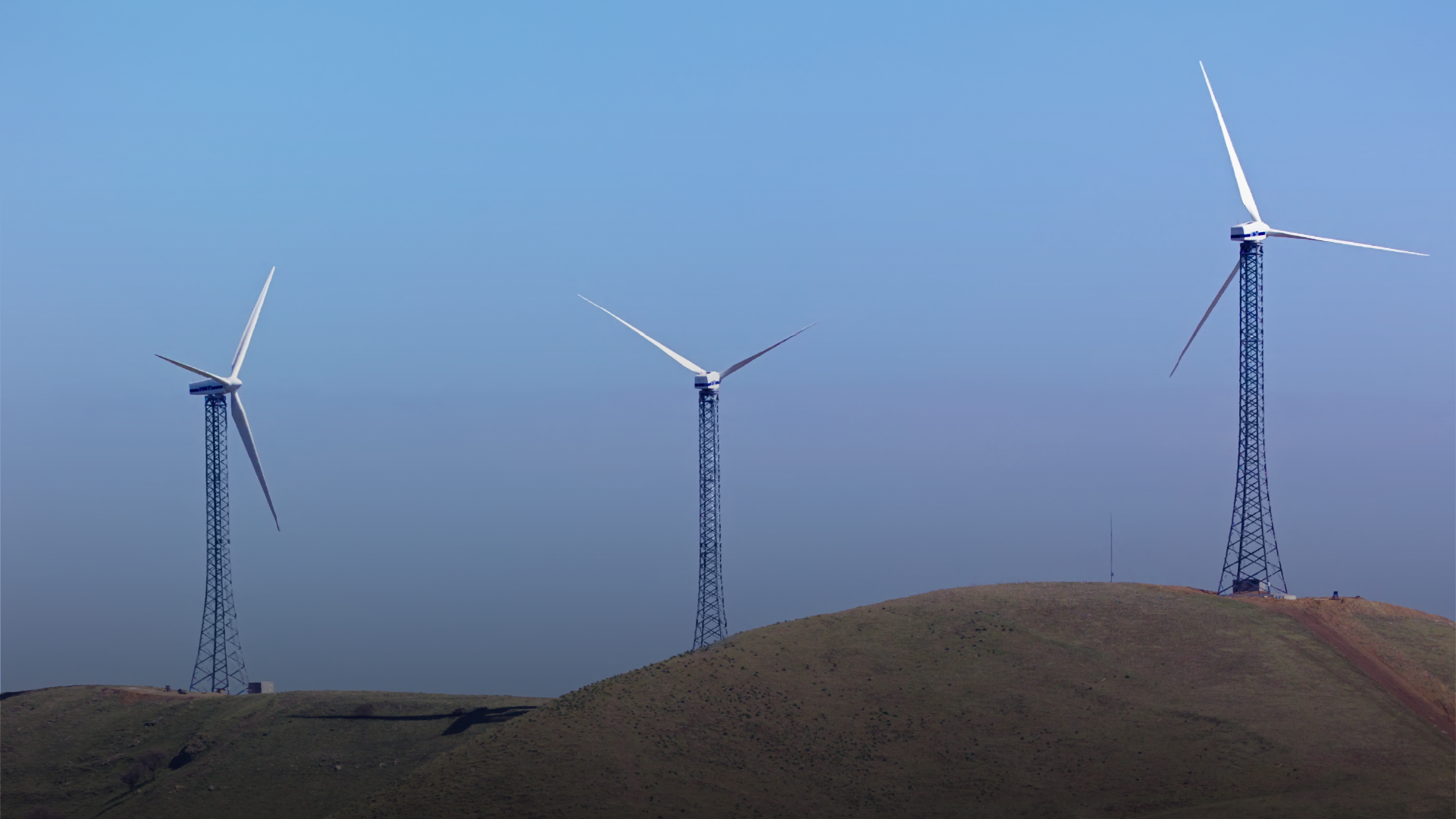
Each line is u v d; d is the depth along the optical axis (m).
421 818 118.62
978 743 126.38
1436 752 118.38
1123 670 135.88
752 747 127.94
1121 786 117.69
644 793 119.88
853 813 118.38
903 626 148.88
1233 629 142.00
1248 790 114.62
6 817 154.12
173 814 151.62
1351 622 143.62
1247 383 153.75
